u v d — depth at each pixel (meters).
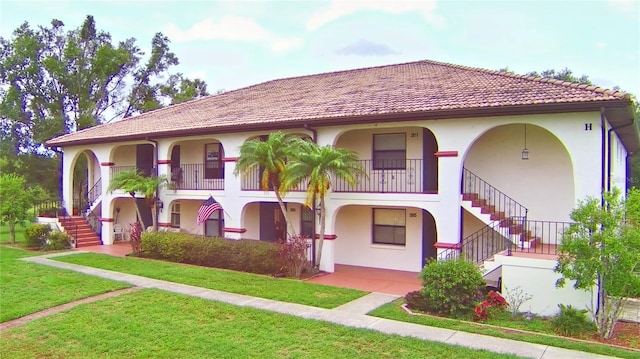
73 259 17.75
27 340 9.00
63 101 37.19
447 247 13.27
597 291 9.95
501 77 15.10
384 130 16.33
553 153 13.88
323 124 15.16
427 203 13.68
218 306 11.08
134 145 23.94
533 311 10.61
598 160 11.15
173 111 24.00
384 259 16.64
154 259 18.00
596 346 8.36
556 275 10.39
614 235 8.73
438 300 10.52
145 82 41.00
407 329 9.44
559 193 13.76
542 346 8.42
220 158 20.88
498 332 9.17
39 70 35.78
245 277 14.34
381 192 14.75
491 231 14.66
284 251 14.70
